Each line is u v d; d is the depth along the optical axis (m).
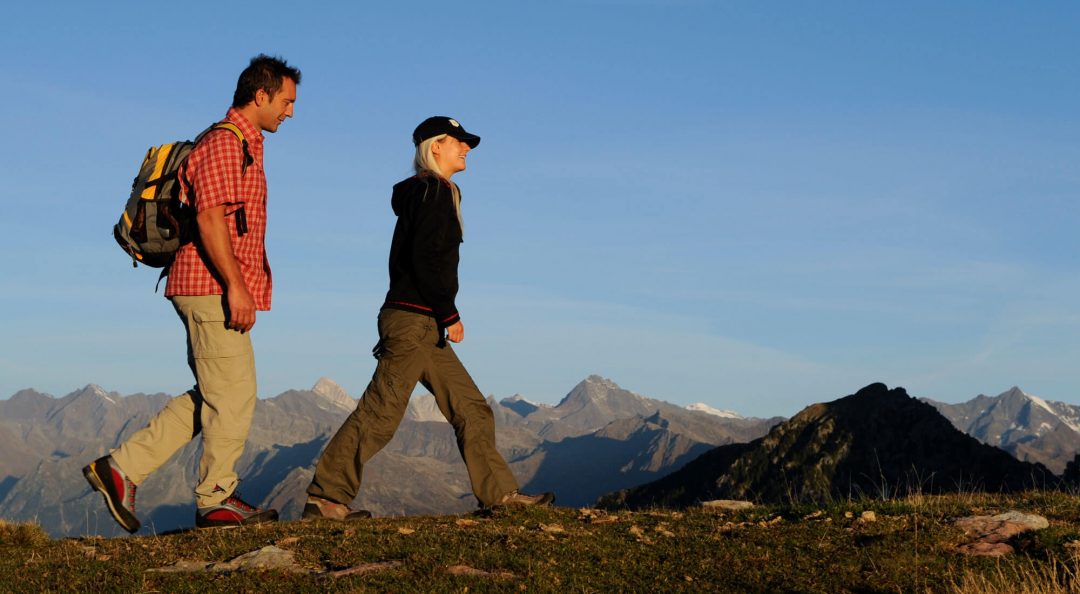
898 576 7.10
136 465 8.24
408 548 7.28
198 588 6.38
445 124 8.98
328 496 8.92
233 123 8.22
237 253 8.27
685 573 7.04
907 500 10.14
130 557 7.30
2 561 7.35
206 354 8.23
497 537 7.73
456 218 8.81
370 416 8.87
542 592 6.36
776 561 7.41
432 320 8.85
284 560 7.03
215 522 8.35
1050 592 6.86
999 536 8.15
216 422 8.30
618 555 7.38
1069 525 8.48
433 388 9.11
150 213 8.09
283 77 8.32
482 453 9.12
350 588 6.29
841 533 8.20
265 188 8.45
